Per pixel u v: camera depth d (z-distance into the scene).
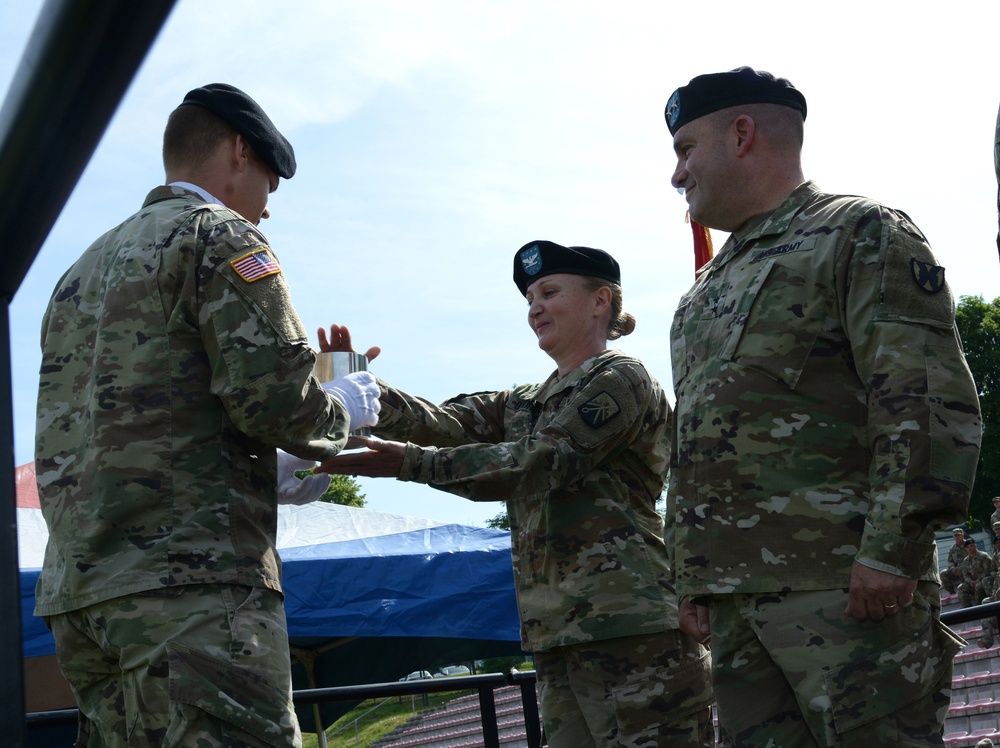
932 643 2.17
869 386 2.17
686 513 2.36
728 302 2.43
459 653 8.03
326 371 2.77
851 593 2.08
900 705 2.06
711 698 3.15
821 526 2.19
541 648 3.16
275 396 1.99
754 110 2.59
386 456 3.03
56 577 2.00
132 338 2.02
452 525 7.14
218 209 2.15
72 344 2.14
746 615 2.23
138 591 1.86
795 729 2.20
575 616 3.08
